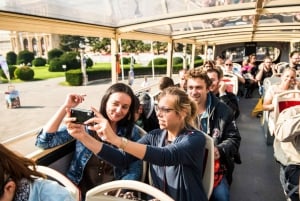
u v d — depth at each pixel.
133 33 4.99
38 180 1.14
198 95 2.64
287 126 2.42
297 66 7.68
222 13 3.91
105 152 1.71
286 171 2.70
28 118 7.65
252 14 3.88
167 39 7.00
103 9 3.35
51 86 16.98
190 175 1.75
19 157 1.07
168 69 7.43
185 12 3.96
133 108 2.19
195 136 1.77
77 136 1.61
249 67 10.59
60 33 3.12
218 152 2.37
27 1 2.25
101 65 29.88
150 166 1.92
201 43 11.46
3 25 2.26
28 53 31.53
